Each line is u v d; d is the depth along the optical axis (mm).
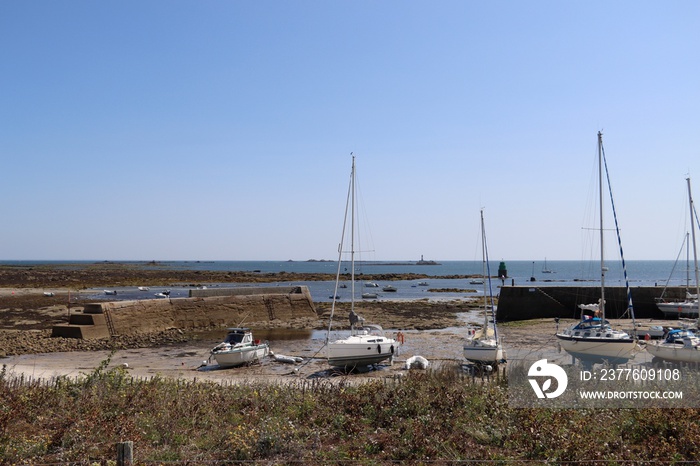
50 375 21375
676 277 133750
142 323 38312
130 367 25250
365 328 28344
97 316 35219
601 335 23312
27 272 108812
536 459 9484
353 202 27188
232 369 24656
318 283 111188
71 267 160750
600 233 25562
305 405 12609
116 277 105000
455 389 13297
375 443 10180
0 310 46500
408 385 13742
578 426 10516
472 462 9266
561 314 43219
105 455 9562
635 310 41406
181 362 27031
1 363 26109
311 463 9352
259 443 9992
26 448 9641
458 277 140000
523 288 44188
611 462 9086
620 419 11180
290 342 34438
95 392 13461
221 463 9398
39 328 37906
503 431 10734
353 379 20562
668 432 10391
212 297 43562
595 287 42469
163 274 122250
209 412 12148
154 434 10750
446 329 40281
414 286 106750
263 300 45969
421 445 9930
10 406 11844
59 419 11328
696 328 27203
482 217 26641
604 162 25828
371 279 129375
